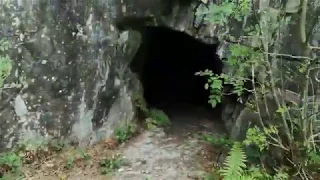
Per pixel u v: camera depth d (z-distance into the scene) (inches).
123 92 313.3
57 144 278.2
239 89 250.7
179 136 324.5
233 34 286.8
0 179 239.0
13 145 266.5
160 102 422.0
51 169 259.8
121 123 312.8
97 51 285.9
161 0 300.5
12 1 253.3
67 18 269.0
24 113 267.3
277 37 242.1
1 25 252.8
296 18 233.0
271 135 239.6
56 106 275.9
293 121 230.8
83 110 285.6
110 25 290.8
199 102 431.8
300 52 247.4
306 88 220.5
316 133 230.5
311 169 224.5
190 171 265.9
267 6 251.8
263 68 255.3
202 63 452.1
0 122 259.8
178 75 475.5
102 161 271.6
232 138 292.4
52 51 268.1
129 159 279.7
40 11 260.7
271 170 237.9
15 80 260.1
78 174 257.3
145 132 321.7
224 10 227.0
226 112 343.6
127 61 316.8
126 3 294.0
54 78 271.4
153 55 437.4
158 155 287.6
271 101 252.8
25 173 251.9
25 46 260.4
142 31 327.3
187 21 308.0
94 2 278.2
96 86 289.4
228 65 287.3
